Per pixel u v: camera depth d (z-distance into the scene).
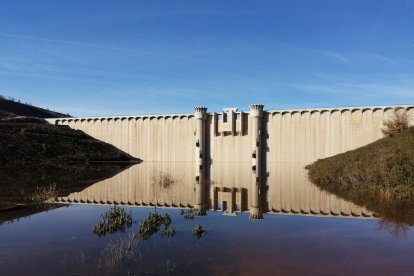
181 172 69.94
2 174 54.91
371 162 38.59
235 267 14.45
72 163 85.50
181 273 13.81
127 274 13.70
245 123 92.88
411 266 14.43
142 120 106.06
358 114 81.94
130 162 99.19
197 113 94.38
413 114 76.62
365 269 14.13
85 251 16.58
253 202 33.06
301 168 78.19
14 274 13.69
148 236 19.48
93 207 28.86
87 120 114.69
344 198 32.91
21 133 91.12
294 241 18.27
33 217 24.34
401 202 29.09
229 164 91.81
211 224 22.78
